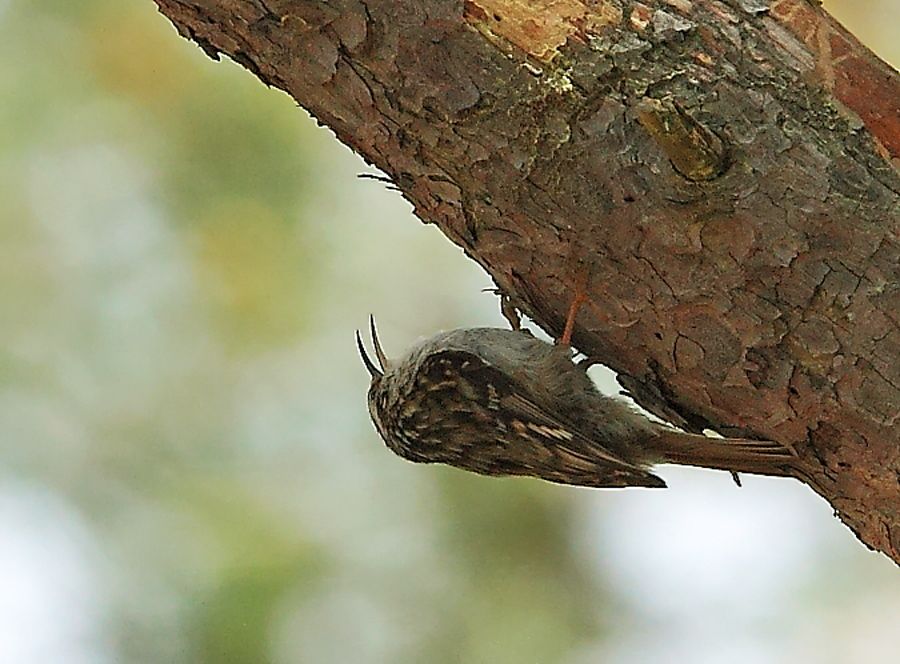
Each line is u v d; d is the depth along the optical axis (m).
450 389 7.62
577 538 9.47
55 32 9.62
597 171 5.62
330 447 9.59
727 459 6.09
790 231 5.52
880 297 5.52
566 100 5.57
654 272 5.75
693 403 6.15
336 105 5.90
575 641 9.26
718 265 5.62
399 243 9.95
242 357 9.66
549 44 5.61
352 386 9.72
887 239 5.50
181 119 9.58
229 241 9.58
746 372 5.80
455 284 10.00
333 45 5.69
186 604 8.78
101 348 9.59
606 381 8.88
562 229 5.82
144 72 9.61
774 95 5.57
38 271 9.58
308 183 9.70
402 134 5.86
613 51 5.58
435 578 9.20
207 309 9.68
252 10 5.69
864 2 10.41
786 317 5.64
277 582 8.80
